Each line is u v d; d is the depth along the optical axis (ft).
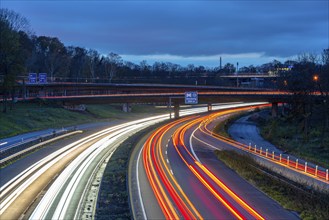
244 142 288.51
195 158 203.41
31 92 439.63
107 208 116.16
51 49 642.63
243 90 516.32
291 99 396.16
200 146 252.42
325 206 105.91
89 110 456.45
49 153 215.72
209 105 522.47
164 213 107.65
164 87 495.00
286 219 101.55
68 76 635.25
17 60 331.98
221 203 116.88
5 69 324.60
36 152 216.95
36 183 149.18
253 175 152.87
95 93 496.23
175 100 429.79
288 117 397.80
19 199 127.54
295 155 229.66
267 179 145.38
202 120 422.00
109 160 199.00
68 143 255.70
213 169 171.83
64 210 116.37
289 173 169.68
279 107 531.50
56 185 146.61
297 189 125.29
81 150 231.09
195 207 113.19
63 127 329.11
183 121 411.13
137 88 485.15
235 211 108.78
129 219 104.58
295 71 394.93
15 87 374.63
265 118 440.86
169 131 332.39
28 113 343.87
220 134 312.91
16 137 260.62
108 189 139.44
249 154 224.53
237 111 517.55
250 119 440.86
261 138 317.63
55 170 173.27
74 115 398.42
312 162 206.18
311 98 355.97
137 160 195.62
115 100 417.28
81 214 112.47
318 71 367.86
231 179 150.61
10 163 184.34
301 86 361.30
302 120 362.74
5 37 321.52
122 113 496.23
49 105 400.67
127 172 164.96
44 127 318.65
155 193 130.00
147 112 531.91
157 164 184.65
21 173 164.96
